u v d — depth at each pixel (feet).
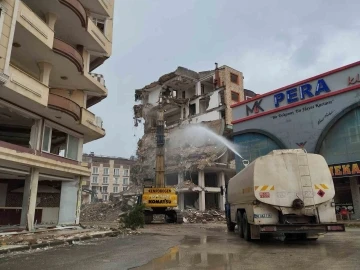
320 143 76.79
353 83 73.41
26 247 33.27
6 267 23.56
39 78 57.47
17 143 70.28
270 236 44.88
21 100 50.16
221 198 135.95
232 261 25.40
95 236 45.75
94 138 78.64
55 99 55.47
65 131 66.59
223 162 134.92
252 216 35.91
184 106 163.22
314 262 24.17
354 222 65.05
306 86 82.53
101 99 79.61
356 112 72.13
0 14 42.73
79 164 69.77
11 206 64.13
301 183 34.91
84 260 26.58
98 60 77.97
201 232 56.39
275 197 34.65
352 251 29.48
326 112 77.20
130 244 38.17
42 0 54.29
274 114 89.20
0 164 48.73
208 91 165.17
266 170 35.53
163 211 94.58
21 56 55.42
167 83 164.86
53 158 60.59
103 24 76.02
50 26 57.31
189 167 133.18
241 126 97.76
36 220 62.49
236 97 147.64
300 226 33.37
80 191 71.00
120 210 147.13
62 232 51.83
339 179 75.87
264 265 23.39
